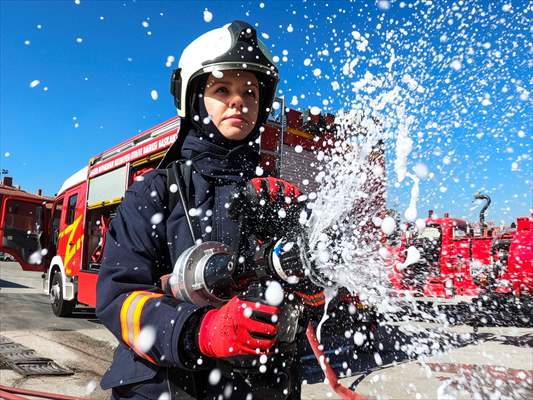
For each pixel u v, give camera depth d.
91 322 8.01
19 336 6.42
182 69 1.34
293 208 1.12
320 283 0.85
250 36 1.29
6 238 9.27
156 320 0.94
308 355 4.84
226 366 0.98
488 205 7.85
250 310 0.80
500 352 5.91
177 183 1.18
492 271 7.60
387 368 4.70
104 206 7.31
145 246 1.12
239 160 1.29
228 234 1.15
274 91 1.44
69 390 4.02
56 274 8.80
